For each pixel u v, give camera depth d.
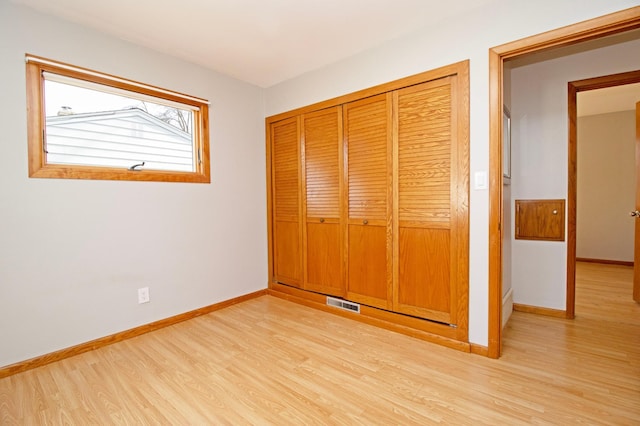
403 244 2.38
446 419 1.45
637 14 1.53
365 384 1.73
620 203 4.62
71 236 2.10
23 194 1.92
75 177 2.11
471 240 2.04
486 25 1.94
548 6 1.75
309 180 3.01
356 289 2.69
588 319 2.62
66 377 1.83
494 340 1.97
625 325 2.49
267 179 3.41
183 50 2.52
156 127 2.58
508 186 2.66
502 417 1.45
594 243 4.82
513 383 1.71
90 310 2.19
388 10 2.00
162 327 2.54
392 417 1.47
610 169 4.67
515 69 2.82
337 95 2.74
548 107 2.69
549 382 1.71
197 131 2.82
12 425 1.45
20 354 1.91
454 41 2.06
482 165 1.98
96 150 2.26
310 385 1.73
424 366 1.90
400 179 2.37
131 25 2.14
